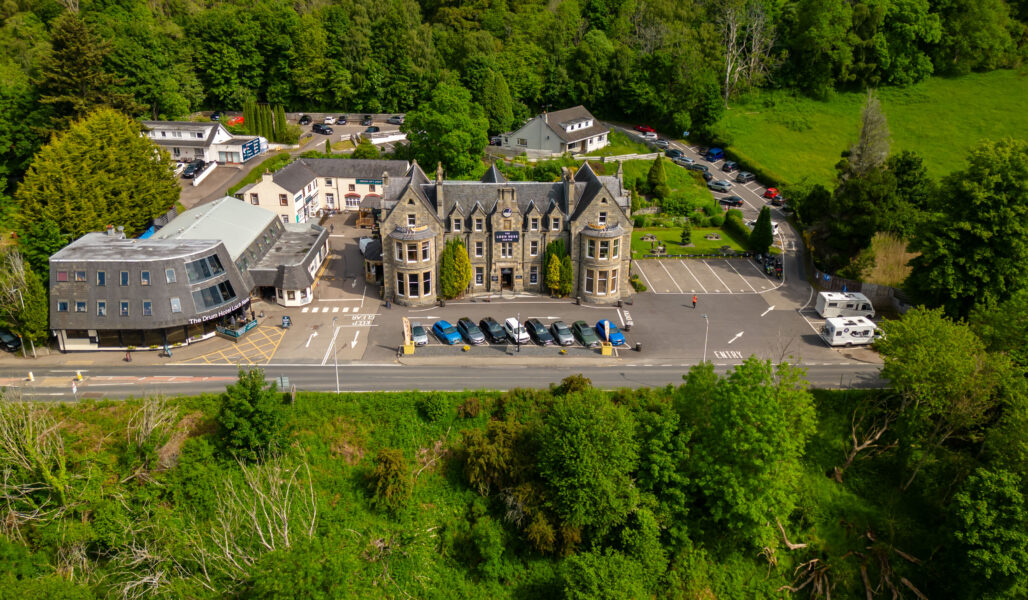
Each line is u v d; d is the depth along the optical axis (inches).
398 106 6363.2
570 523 2255.2
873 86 6348.4
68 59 4419.3
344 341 3014.3
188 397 2504.9
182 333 2957.7
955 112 5876.0
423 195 3339.1
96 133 3609.7
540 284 3506.4
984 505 2139.5
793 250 4163.4
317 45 6136.8
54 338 2945.4
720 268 3907.5
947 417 2428.6
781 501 2269.9
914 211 3873.0
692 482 2322.8
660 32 6402.6
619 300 3432.6
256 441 2300.7
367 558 2220.7
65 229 3321.9
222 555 2043.6
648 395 2566.4
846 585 2343.8
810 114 6097.4
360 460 2439.7
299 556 1831.9
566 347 2984.7
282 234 3875.5
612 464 2278.5
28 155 4552.2
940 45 6323.8
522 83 6151.6
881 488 2549.2
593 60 6166.3
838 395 2699.3
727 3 6811.0
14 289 2797.7
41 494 2175.2
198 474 2269.9
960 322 2726.4
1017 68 6323.8
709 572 2336.4
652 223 4576.8
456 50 6412.4
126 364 2819.9
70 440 2304.4
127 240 3134.8
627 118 6289.4
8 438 2122.3
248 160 5152.6
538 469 2331.4
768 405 2217.0
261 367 2790.4
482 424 2516.0
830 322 3105.3
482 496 2383.1
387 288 3388.3
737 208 4822.8
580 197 3417.8
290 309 3316.9
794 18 6515.8
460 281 3371.1
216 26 6018.7
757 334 3179.1
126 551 2094.0
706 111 5782.5
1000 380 2393.0
